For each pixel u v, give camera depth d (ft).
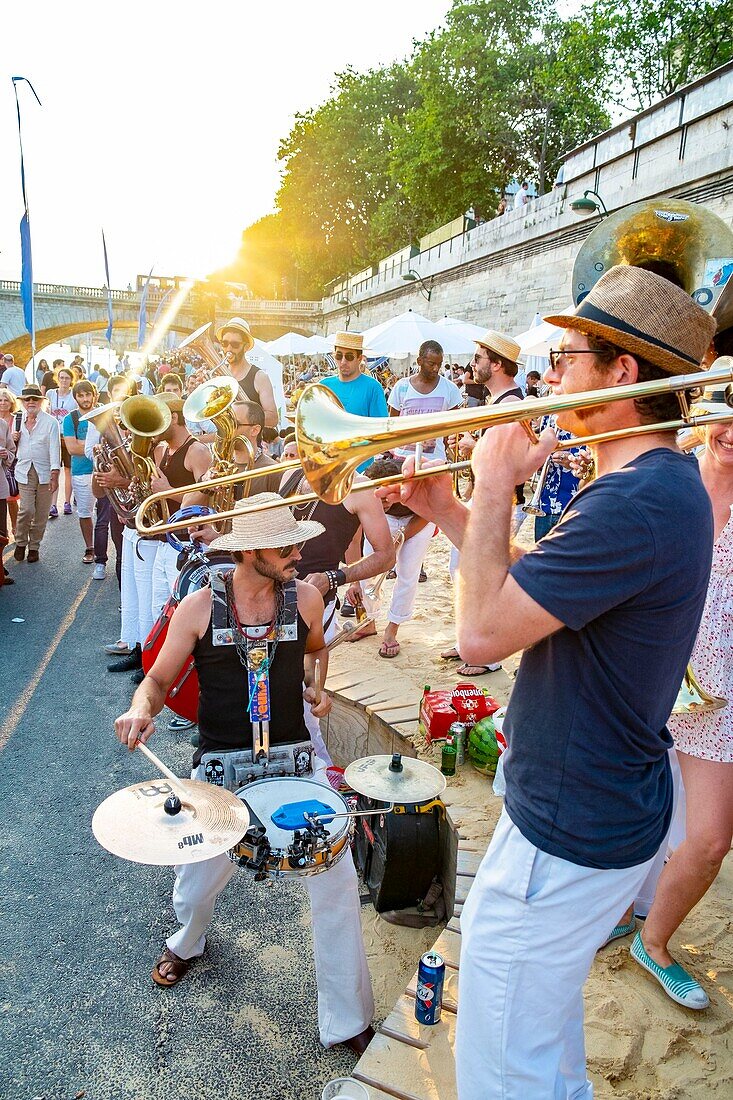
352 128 189.47
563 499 13.85
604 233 7.43
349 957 8.17
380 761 10.52
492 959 4.99
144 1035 8.67
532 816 4.90
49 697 17.44
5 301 164.66
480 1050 5.05
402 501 6.36
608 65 100.73
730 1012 7.97
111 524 26.43
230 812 6.78
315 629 9.01
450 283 96.73
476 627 4.54
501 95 120.37
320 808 7.56
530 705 5.00
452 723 12.83
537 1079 4.94
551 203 67.31
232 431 13.14
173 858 6.08
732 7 88.84
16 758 14.75
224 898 11.27
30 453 28.37
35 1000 9.11
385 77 191.21
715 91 42.68
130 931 10.37
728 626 7.68
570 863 4.77
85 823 12.79
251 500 8.03
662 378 4.82
